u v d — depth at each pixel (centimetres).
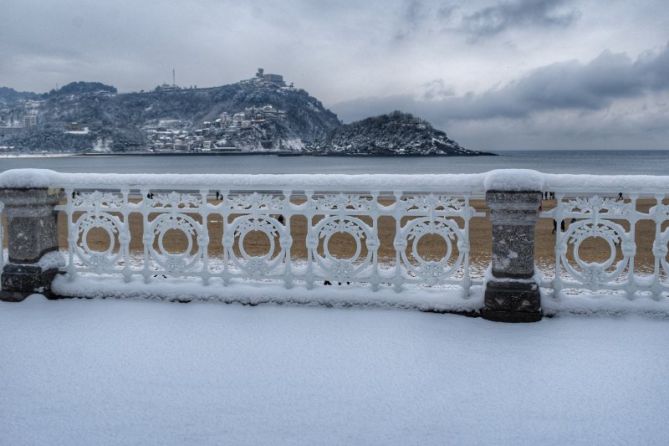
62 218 1516
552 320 446
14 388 340
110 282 514
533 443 278
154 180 495
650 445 276
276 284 498
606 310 449
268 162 18650
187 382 346
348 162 18200
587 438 282
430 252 1061
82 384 345
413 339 411
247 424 297
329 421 299
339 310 473
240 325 443
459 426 294
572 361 371
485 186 441
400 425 295
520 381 344
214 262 942
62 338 420
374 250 477
